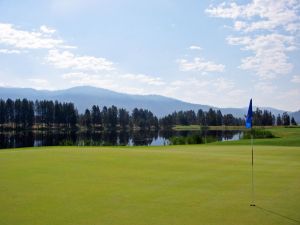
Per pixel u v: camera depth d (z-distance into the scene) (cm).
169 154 2475
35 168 1750
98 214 950
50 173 1600
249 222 891
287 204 1070
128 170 1708
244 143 4553
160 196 1162
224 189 1278
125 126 17738
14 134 10669
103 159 2128
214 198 1140
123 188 1284
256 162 2069
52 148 3109
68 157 2217
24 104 13800
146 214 953
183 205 1049
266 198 1147
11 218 911
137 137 10231
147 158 2197
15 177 1495
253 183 1391
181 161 2072
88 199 1115
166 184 1366
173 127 19475
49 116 14462
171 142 5916
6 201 1086
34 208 1007
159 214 955
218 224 874
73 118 14938
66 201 1088
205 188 1295
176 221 895
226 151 2891
